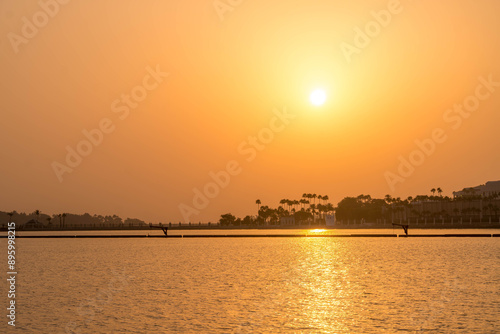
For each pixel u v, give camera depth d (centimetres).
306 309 4612
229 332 3812
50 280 6944
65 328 3978
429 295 5328
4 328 3994
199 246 15812
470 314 4338
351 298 5175
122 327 3994
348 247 14112
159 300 5141
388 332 3772
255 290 5816
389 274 7331
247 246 15512
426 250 12269
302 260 9975
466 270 7706
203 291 5753
